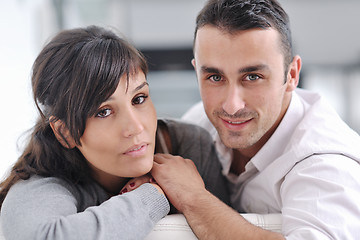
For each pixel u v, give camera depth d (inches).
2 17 73.4
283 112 35.4
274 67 30.4
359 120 97.5
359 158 30.1
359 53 95.9
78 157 31.9
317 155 30.4
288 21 32.7
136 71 29.0
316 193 27.6
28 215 26.1
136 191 28.4
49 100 29.4
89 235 24.4
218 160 40.6
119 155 29.0
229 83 31.0
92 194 32.5
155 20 99.7
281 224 29.5
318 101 37.1
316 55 96.9
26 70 81.6
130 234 25.5
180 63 101.2
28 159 32.0
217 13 29.9
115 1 99.2
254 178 36.8
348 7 93.7
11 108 75.1
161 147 36.4
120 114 28.3
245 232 25.7
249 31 29.0
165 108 102.7
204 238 26.8
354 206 26.3
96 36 30.0
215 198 29.2
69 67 28.3
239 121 32.1
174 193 29.9
